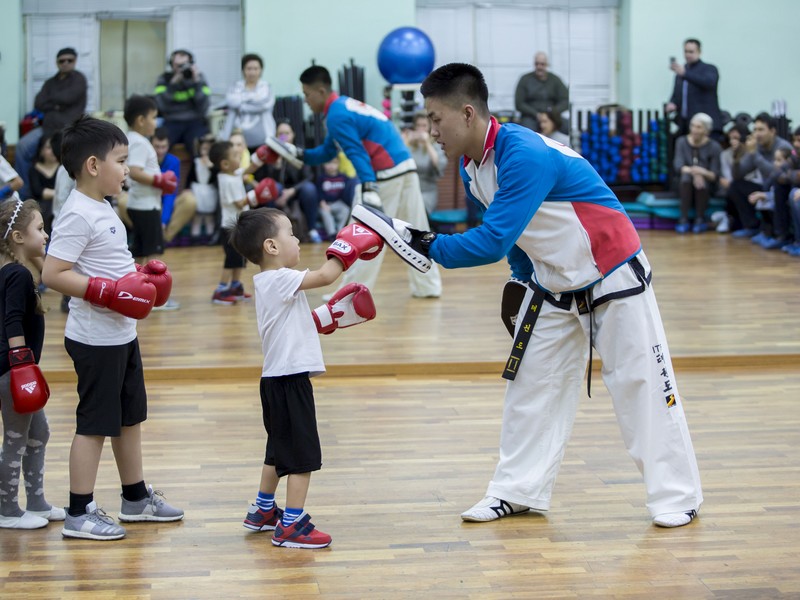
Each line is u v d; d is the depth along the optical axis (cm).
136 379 326
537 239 321
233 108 991
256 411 464
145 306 309
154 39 1089
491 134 318
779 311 652
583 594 276
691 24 1141
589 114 1066
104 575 289
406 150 676
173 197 902
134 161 670
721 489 358
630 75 1142
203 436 426
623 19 1146
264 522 321
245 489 363
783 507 340
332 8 1084
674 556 300
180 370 521
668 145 1075
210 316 659
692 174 1030
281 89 1089
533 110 1069
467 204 1036
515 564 296
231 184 707
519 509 338
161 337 595
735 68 1153
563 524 328
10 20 1041
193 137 993
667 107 1071
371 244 314
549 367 334
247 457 398
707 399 480
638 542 312
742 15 1145
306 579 287
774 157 945
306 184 976
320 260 867
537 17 1142
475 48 1138
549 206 316
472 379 521
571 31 1150
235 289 704
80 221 308
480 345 568
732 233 1024
